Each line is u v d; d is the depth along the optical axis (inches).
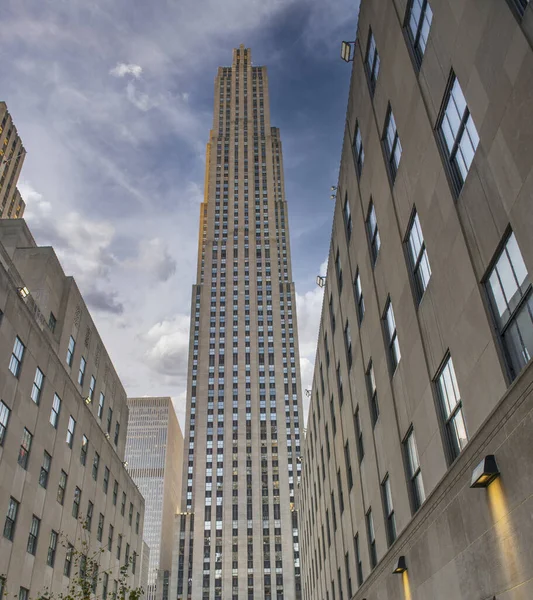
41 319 1438.2
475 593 496.7
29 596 1227.2
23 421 1235.9
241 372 6043.3
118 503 1980.8
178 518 5364.2
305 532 2321.6
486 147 472.7
